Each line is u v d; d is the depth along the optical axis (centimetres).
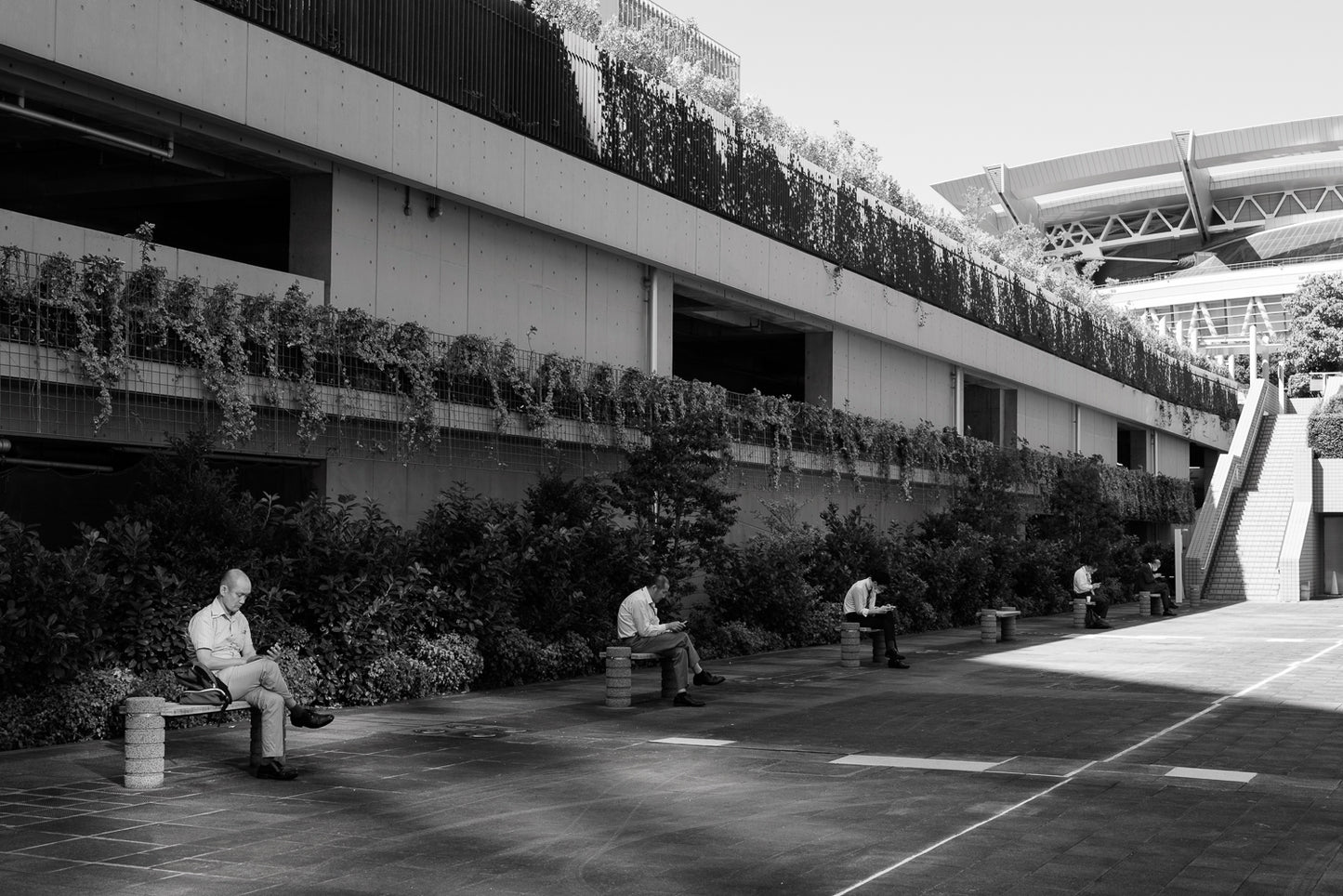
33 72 1314
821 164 2980
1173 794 920
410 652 1495
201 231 2092
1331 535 4875
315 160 1641
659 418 2125
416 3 1753
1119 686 1653
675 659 1438
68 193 1789
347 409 1586
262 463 1628
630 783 962
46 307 1255
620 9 2770
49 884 660
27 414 1295
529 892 654
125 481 1443
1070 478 3678
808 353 2888
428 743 1148
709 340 3100
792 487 2675
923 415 3272
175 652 1209
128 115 1434
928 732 1234
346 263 1688
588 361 2136
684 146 2319
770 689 1617
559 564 1745
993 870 698
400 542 1497
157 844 752
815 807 873
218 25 1466
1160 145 10138
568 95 2042
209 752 1073
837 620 2406
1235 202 10681
